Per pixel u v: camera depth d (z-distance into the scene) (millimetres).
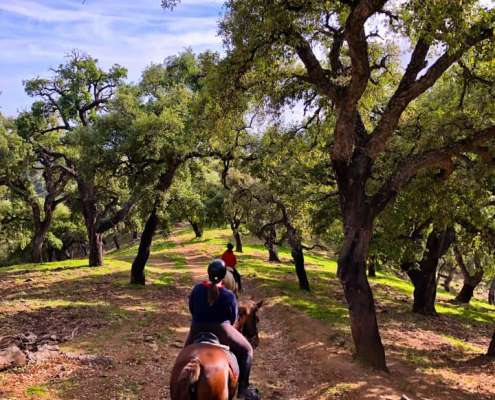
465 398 11891
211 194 38594
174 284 28703
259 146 25078
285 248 63062
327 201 26422
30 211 48094
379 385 11297
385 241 22562
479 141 13578
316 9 13102
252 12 13031
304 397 10539
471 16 11180
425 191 16625
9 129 35969
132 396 9281
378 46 17484
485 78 15750
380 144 13539
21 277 29297
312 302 24922
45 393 8984
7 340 12648
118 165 24047
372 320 13086
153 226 26844
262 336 17047
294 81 16891
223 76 14734
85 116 36906
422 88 13016
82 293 23062
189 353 5891
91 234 35719
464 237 23031
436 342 19219
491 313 32062
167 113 23344
